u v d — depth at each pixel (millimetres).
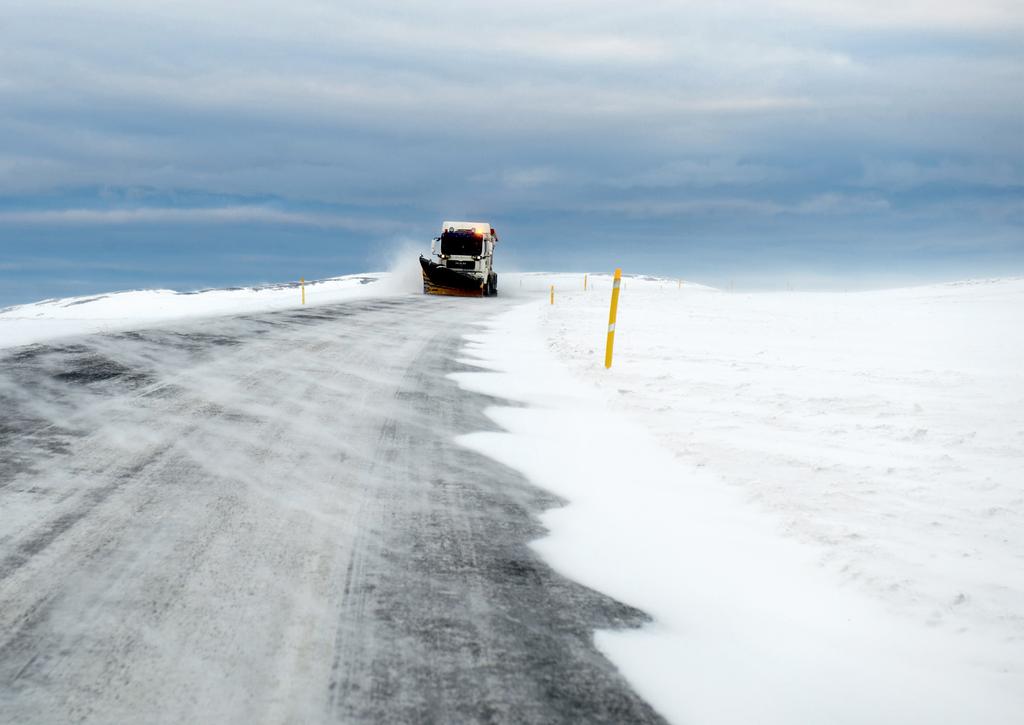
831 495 5211
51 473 4902
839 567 4020
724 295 42594
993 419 7750
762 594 3758
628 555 4195
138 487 4750
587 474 5758
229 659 2818
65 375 8281
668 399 8781
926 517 4805
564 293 49375
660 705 2770
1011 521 4750
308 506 4637
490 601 3514
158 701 2523
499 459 6094
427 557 3980
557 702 2721
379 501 4848
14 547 3713
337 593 3459
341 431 6684
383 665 2863
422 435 6746
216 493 4746
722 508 5012
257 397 7879
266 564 3721
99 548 3770
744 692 2889
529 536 4410
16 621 2994
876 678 3021
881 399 8820
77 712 2432
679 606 3604
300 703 2574
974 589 3785
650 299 36875
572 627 3320
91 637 2908
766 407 8359
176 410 6969
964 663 3141
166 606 3203
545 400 8758
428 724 2516
